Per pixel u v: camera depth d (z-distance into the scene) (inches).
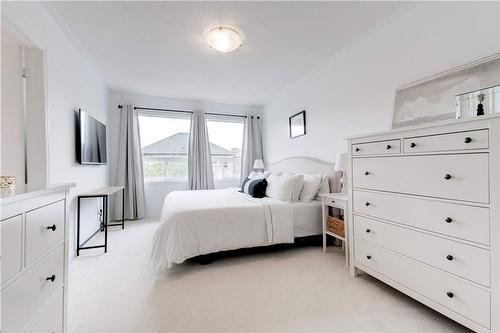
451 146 49.4
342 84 112.7
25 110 71.1
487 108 58.4
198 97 184.2
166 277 79.6
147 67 127.1
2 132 68.4
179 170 191.6
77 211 106.3
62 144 90.7
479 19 63.0
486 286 43.7
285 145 168.1
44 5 75.7
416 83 78.1
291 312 59.7
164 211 107.1
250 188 126.3
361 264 74.0
